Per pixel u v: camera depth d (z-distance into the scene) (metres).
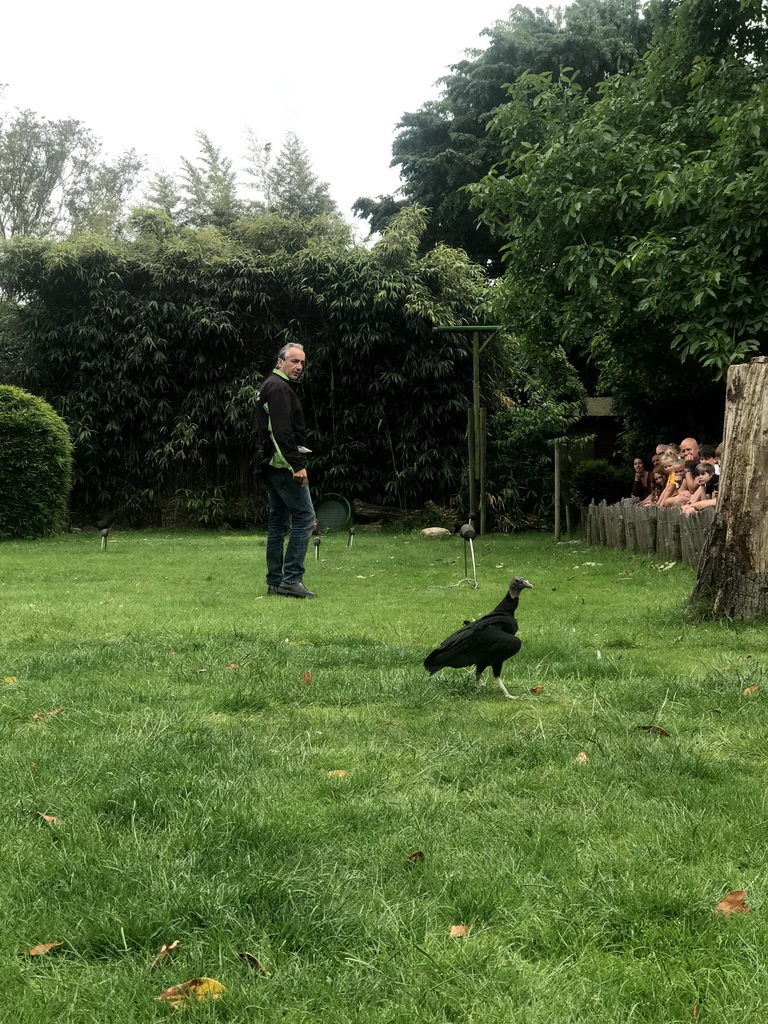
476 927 2.70
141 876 2.95
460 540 18.69
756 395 7.97
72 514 24.20
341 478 23.92
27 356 24.50
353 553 15.88
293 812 3.48
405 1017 2.25
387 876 3.00
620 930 2.67
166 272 24.02
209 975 2.45
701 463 13.81
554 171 15.69
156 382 23.94
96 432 23.80
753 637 7.24
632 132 15.62
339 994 2.36
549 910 2.76
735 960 2.49
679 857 3.14
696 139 15.58
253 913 2.75
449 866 3.06
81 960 2.54
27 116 45.00
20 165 44.22
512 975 2.43
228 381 24.41
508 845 3.23
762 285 13.13
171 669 6.15
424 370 23.25
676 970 2.44
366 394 24.28
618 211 15.10
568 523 19.56
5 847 3.20
